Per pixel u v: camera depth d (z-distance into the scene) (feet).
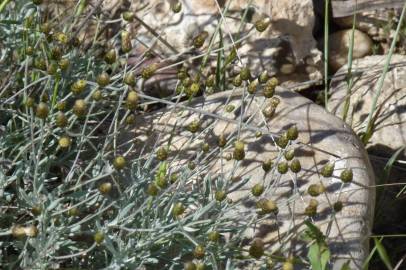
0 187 13.48
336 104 18.49
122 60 17.89
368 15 20.16
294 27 18.89
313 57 19.07
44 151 14.34
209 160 14.33
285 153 13.52
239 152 13.23
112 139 15.42
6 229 13.26
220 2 18.69
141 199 13.51
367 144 17.58
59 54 13.83
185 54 18.45
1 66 15.24
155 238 12.71
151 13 18.63
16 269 13.23
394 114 17.94
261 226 13.97
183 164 14.71
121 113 16.35
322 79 19.15
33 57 15.30
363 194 14.20
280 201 14.23
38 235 12.60
